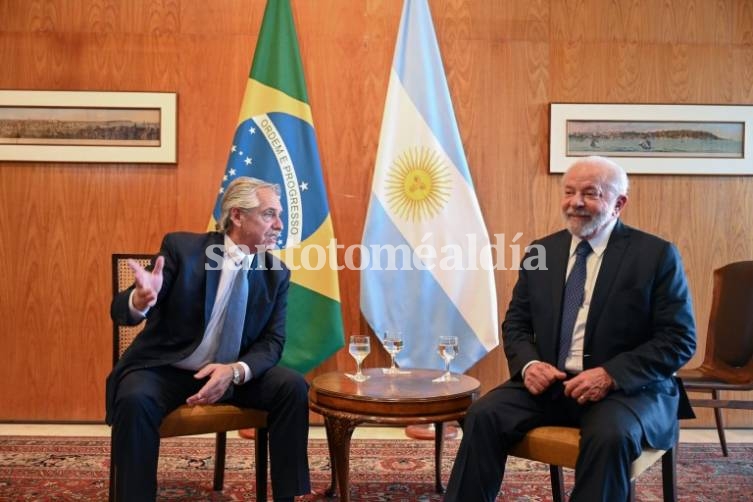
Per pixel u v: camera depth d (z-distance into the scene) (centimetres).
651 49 388
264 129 370
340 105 384
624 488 182
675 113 385
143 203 379
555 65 388
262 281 242
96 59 378
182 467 302
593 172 223
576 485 185
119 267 270
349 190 384
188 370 232
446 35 388
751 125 385
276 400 222
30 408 378
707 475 297
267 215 233
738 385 295
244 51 381
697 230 387
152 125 378
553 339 223
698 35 389
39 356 378
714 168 385
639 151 384
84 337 379
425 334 374
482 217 378
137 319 214
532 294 232
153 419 207
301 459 221
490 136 388
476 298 373
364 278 370
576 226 223
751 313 305
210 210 380
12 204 377
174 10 380
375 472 298
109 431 361
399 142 376
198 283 229
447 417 217
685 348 206
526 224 386
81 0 378
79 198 378
